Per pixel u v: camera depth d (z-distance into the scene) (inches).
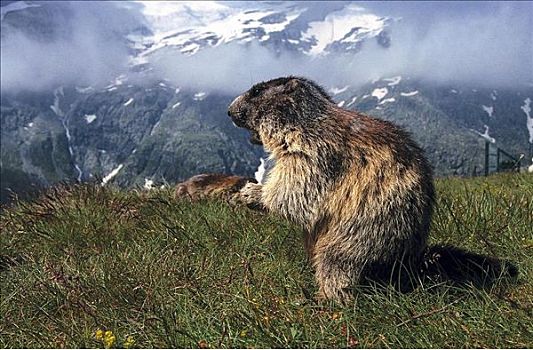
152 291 39.8
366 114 43.6
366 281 37.8
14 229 61.1
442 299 34.5
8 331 39.0
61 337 35.9
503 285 36.9
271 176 42.9
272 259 45.2
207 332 32.8
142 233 53.8
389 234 37.7
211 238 50.1
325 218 40.5
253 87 45.8
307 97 43.2
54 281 45.0
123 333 35.7
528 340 29.5
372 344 30.5
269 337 31.1
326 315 34.9
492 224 46.4
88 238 55.2
